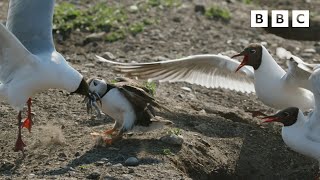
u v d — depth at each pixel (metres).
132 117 11.66
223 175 12.08
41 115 13.04
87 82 11.62
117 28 18.11
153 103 11.80
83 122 12.81
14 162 11.18
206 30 18.72
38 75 11.12
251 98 15.32
